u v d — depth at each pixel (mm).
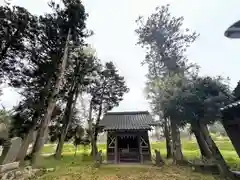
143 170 8562
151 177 7035
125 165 10266
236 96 7316
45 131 9539
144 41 15344
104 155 15547
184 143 22344
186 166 9195
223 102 7516
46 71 12883
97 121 18766
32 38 12445
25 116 12414
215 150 7984
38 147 9000
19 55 12094
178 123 10602
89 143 17406
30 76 12797
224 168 7328
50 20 12914
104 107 20016
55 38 13328
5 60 11398
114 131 12102
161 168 8961
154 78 14320
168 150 13422
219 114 7277
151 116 14305
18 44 11602
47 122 9766
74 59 16062
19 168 7895
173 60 13055
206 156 10219
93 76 18844
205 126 8656
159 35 14109
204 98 8273
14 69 12078
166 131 13953
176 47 13539
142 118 14094
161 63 14375
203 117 8367
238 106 5477
